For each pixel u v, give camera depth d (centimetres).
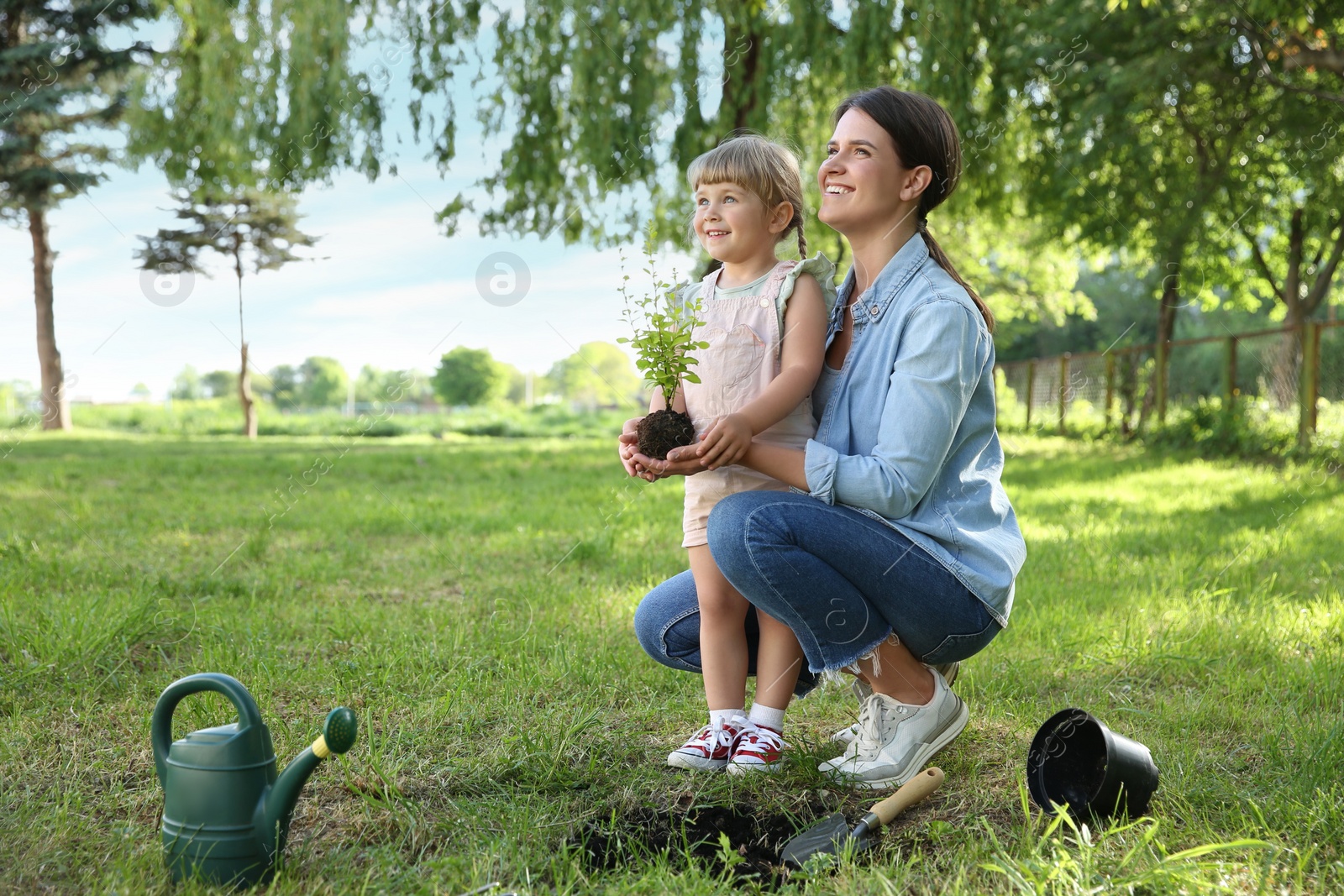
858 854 162
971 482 191
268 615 329
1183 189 1206
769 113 1073
